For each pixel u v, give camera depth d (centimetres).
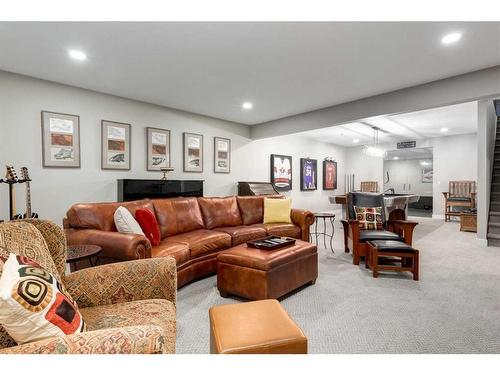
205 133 538
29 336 82
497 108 569
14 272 88
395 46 262
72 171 370
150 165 452
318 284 278
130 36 242
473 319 205
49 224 139
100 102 396
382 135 769
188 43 255
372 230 365
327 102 446
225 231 348
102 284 138
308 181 809
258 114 528
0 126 313
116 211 256
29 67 307
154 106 459
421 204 1007
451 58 287
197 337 183
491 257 374
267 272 223
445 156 785
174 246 265
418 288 266
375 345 174
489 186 483
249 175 634
